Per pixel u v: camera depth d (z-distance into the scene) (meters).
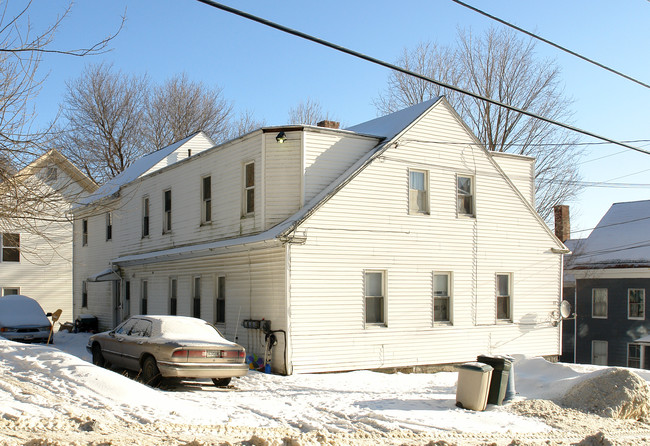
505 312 21.50
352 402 12.16
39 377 12.30
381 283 18.70
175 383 14.38
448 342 19.75
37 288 37.16
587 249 36.12
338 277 17.66
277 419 10.55
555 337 22.41
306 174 18.39
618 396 11.99
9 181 12.62
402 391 14.22
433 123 20.20
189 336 14.24
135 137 48.81
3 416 9.25
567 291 37.75
